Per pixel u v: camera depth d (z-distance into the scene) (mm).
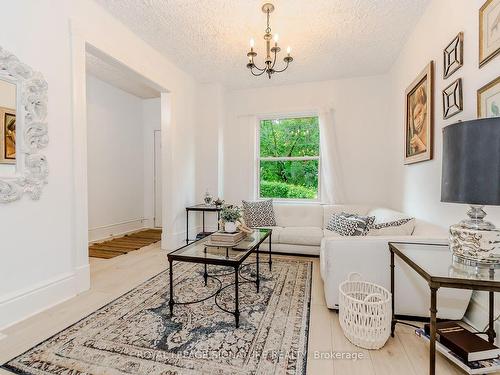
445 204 2090
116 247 3900
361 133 4031
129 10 2512
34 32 1928
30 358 1444
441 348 1354
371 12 2498
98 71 4055
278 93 4406
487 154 1095
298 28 2762
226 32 2867
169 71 3574
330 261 1937
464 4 1814
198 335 1668
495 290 1132
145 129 5430
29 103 1887
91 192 4277
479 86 1650
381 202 3953
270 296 2229
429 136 2324
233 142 4645
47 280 2035
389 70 3793
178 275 2727
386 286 1861
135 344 1573
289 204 4137
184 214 4062
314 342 1599
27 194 1897
